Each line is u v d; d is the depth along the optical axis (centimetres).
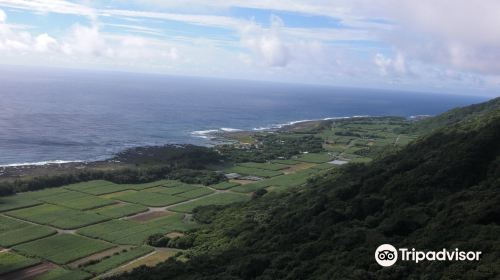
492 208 6006
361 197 8038
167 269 7300
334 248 6481
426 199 7350
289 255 6619
